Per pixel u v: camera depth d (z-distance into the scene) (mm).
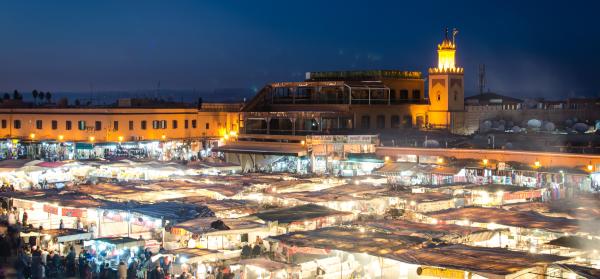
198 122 105688
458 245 33875
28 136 97562
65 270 36438
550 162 62688
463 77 102562
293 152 80750
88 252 38750
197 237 39312
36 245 40094
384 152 77188
